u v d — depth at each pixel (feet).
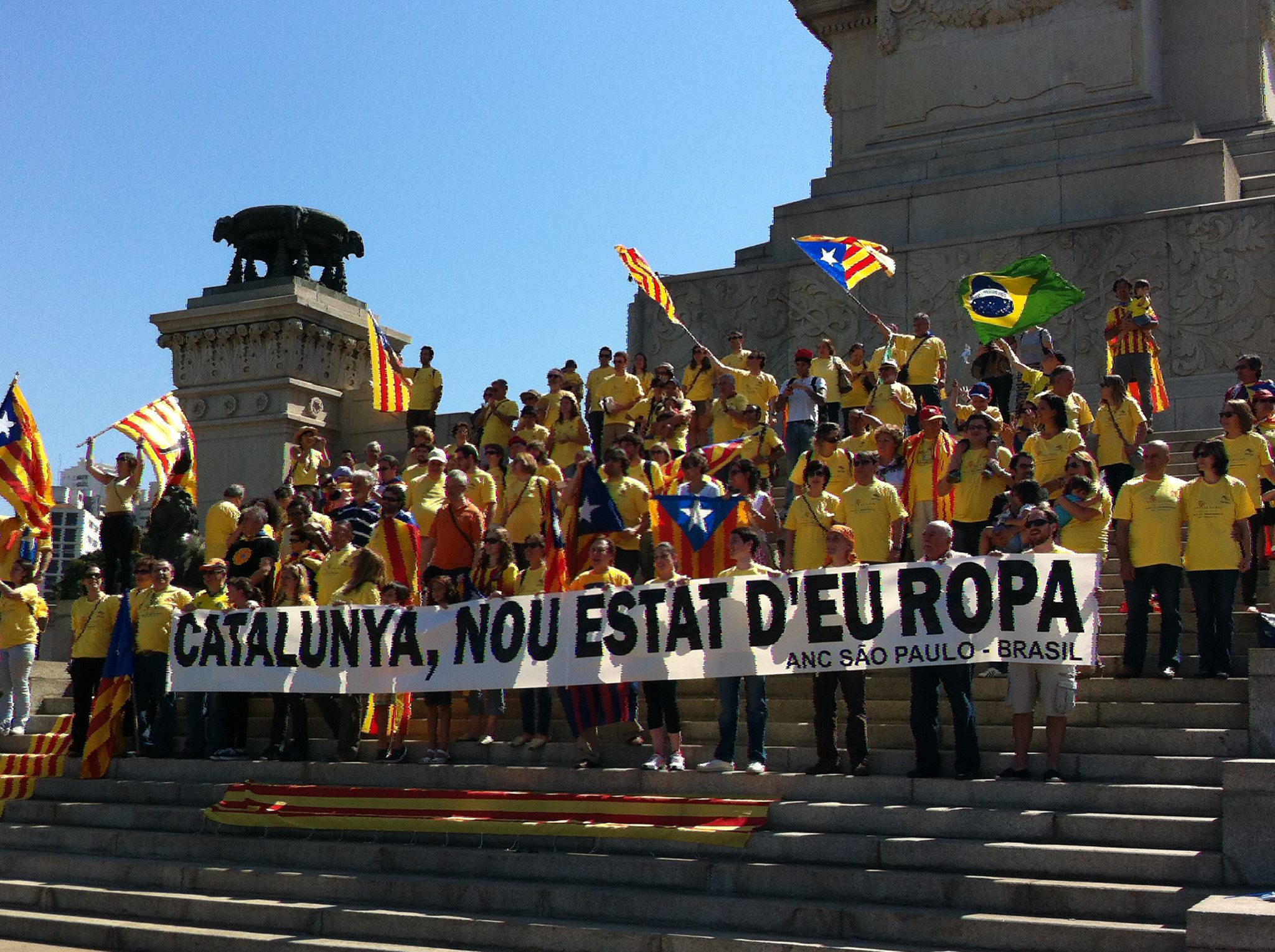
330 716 42.19
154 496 62.49
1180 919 26.43
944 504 41.81
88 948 33.88
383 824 36.06
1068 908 27.27
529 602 37.65
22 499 54.44
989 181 71.00
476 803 35.42
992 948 26.76
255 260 78.54
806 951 26.96
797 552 39.29
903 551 42.39
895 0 76.43
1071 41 72.02
